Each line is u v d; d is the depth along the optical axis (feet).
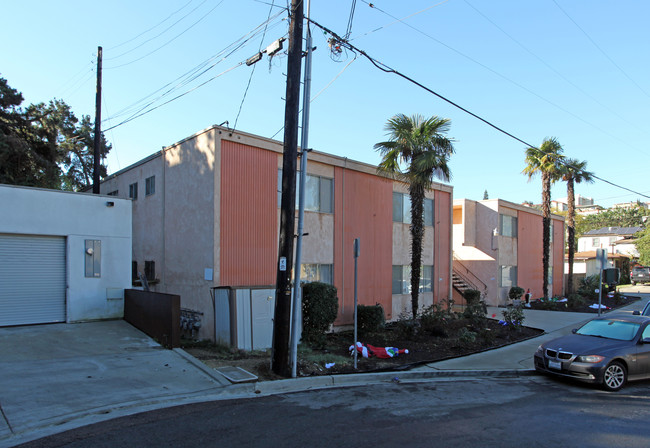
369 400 23.95
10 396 20.77
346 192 51.47
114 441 16.46
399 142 50.21
